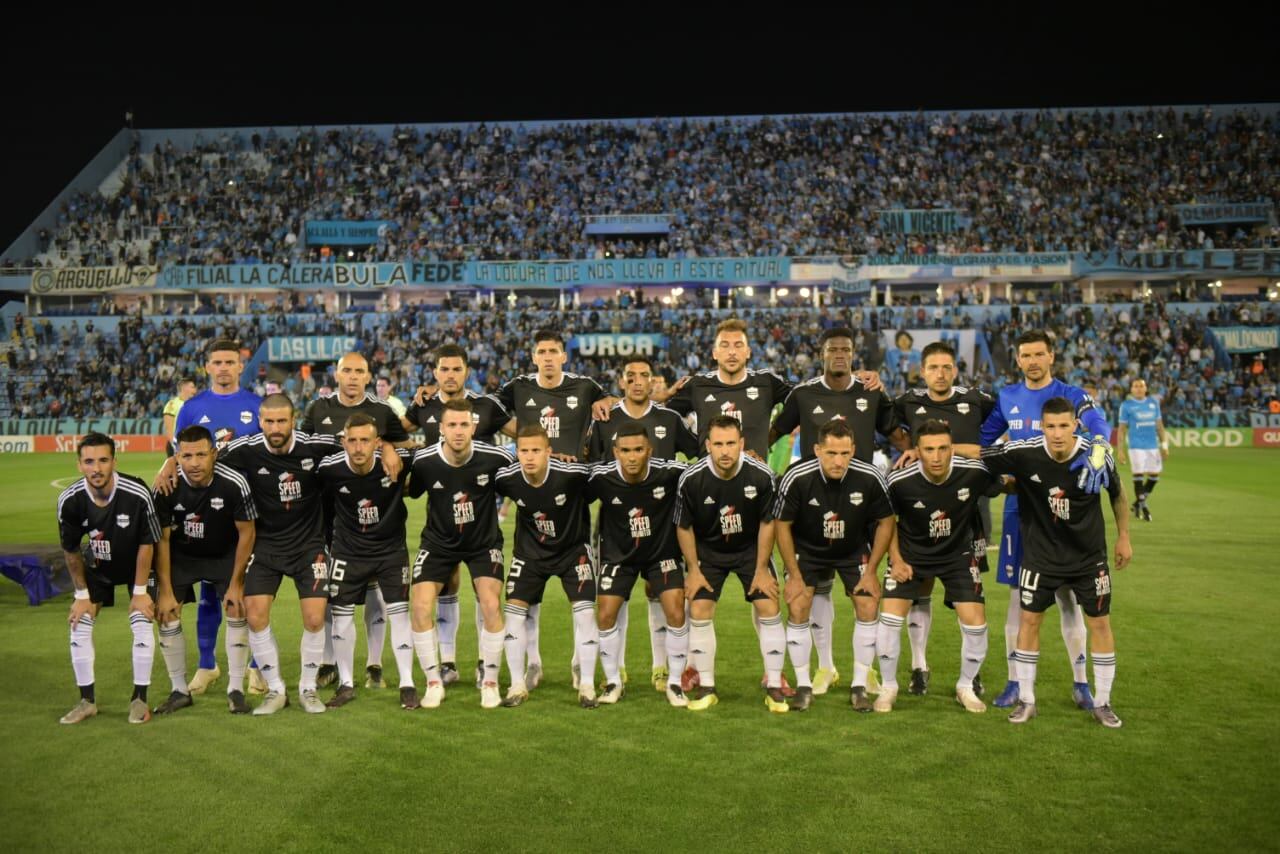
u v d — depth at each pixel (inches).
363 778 199.8
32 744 222.7
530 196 1659.7
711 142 1747.0
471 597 402.9
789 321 1417.3
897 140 1726.1
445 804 186.1
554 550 259.3
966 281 1520.7
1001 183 1627.7
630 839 170.6
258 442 254.4
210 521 253.8
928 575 252.5
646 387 280.4
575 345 1416.1
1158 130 1701.5
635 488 253.6
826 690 265.3
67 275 1486.2
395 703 255.6
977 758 209.2
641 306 1498.5
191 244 1579.7
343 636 258.1
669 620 254.2
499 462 258.7
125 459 1125.1
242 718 242.5
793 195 1638.8
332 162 1724.9
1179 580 399.2
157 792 193.5
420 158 1736.0
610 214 1608.0
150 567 249.6
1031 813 180.4
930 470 243.1
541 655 306.8
